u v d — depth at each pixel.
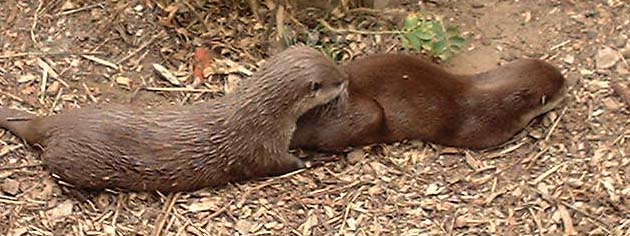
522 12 3.53
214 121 3.15
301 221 3.17
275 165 3.21
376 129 3.24
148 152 3.14
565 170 3.24
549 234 3.14
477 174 3.24
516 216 3.17
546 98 3.28
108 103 3.27
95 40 3.46
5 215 3.16
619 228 3.15
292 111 3.15
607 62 3.41
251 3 3.44
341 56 3.43
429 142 3.29
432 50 3.39
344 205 3.19
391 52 3.44
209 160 3.16
